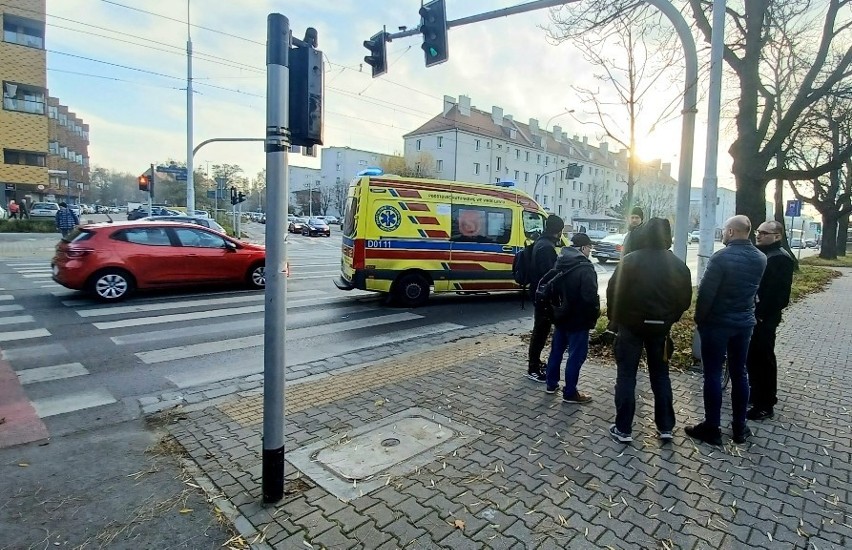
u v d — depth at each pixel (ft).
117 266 31.48
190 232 34.83
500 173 218.79
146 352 21.20
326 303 34.30
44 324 25.44
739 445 12.67
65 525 9.29
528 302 36.88
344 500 9.96
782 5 30.60
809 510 9.85
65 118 235.61
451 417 14.26
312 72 9.68
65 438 13.11
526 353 21.48
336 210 295.89
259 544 8.69
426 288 33.96
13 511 9.73
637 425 13.85
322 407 15.01
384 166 190.29
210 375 18.61
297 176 367.25
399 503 9.87
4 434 13.30
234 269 35.99
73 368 18.95
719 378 12.69
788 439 13.08
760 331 14.30
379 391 16.44
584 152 268.62
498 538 8.82
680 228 21.12
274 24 9.20
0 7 124.77
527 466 11.39
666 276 12.17
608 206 255.91
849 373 19.17
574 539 8.84
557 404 15.35
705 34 32.27
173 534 9.04
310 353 22.09
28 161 137.80
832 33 31.81
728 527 9.25
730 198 290.97
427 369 19.01
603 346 21.13
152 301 32.04
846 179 99.66
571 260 15.16
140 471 11.34
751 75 31.89
